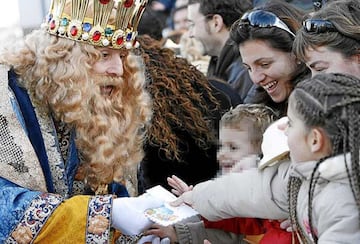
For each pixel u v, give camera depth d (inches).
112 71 105.8
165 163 124.6
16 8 208.7
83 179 110.2
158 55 130.3
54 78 102.8
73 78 102.8
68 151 107.5
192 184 126.3
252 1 173.5
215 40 173.9
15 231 101.3
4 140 102.8
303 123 85.1
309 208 86.0
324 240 83.4
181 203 108.1
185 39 209.3
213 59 182.9
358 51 99.7
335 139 83.4
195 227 109.0
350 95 83.4
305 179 87.0
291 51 113.7
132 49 109.7
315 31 101.1
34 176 103.3
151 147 124.0
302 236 90.9
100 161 106.1
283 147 95.3
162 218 104.3
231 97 139.6
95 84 104.7
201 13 173.9
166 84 126.4
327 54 100.5
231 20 171.3
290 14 115.6
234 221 111.7
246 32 115.9
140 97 110.9
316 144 84.5
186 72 130.4
